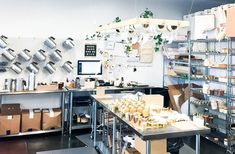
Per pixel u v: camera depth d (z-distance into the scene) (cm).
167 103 562
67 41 512
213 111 496
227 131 429
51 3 509
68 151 405
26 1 491
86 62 538
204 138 470
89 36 542
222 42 473
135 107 291
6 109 455
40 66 506
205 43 516
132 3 574
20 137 463
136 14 578
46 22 508
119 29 336
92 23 544
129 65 579
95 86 516
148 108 300
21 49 491
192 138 452
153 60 599
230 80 430
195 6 627
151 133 234
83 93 517
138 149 279
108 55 559
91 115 505
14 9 484
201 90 509
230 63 429
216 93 460
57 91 479
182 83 582
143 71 593
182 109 539
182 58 551
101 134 455
